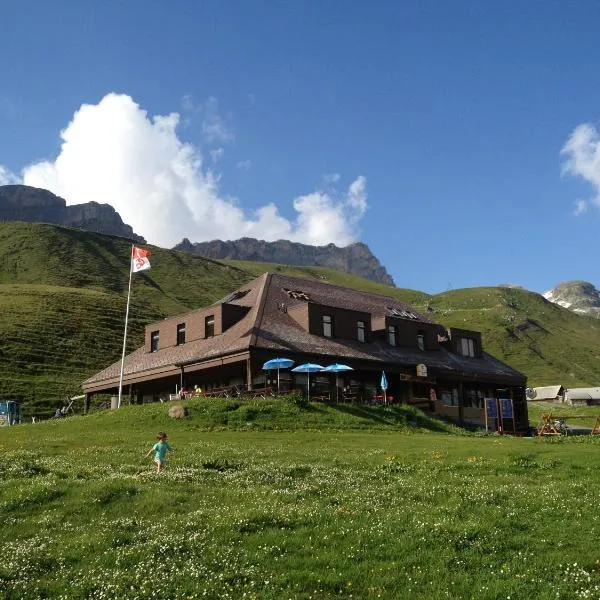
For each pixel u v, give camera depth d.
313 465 27.33
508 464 27.72
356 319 61.75
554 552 15.46
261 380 54.94
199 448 32.97
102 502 19.53
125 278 190.25
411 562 14.77
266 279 66.19
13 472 23.30
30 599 13.09
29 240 195.00
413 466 27.52
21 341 99.88
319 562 14.77
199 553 15.28
